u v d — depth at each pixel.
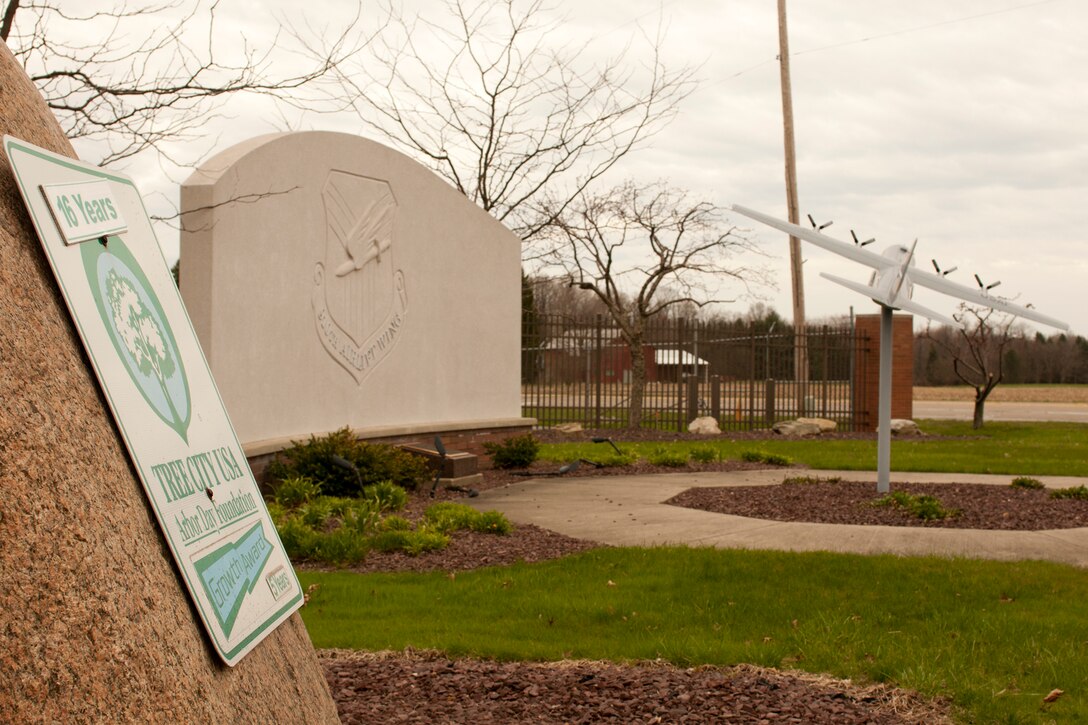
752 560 8.95
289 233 12.71
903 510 11.73
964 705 5.18
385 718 4.80
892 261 12.97
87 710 1.95
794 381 28.97
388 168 15.02
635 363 26.03
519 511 12.15
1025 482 13.88
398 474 13.03
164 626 2.31
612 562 8.98
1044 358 77.81
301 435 13.01
